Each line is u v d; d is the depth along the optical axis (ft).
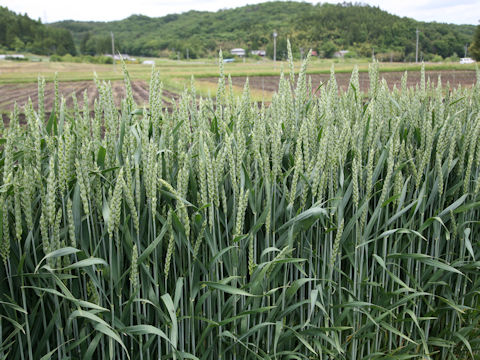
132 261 5.14
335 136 6.70
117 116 6.72
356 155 6.82
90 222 5.74
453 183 8.33
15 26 343.26
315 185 6.09
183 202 5.48
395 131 7.48
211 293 6.18
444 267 6.84
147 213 5.89
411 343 8.00
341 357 7.29
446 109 9.33
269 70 159.33
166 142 6.79
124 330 5.37
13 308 5.07
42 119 6.49
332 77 8.32
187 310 6.02
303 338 6.32
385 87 8.47
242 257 6.16
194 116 7.73
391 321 7.39
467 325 8.49
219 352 6.04
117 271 5.40
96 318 4.90
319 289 6.28
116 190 4.89
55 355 5.73
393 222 7.44
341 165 6.61
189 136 6.84
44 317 5.25
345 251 7.22
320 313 6.83
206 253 6.13
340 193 6.63
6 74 164.86
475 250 8.43
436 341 7.98
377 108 8.34
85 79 129.90
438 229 7.39
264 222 6.04
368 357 7.22
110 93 6.18
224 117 8.02
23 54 337.72
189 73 144.46
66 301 5.37
